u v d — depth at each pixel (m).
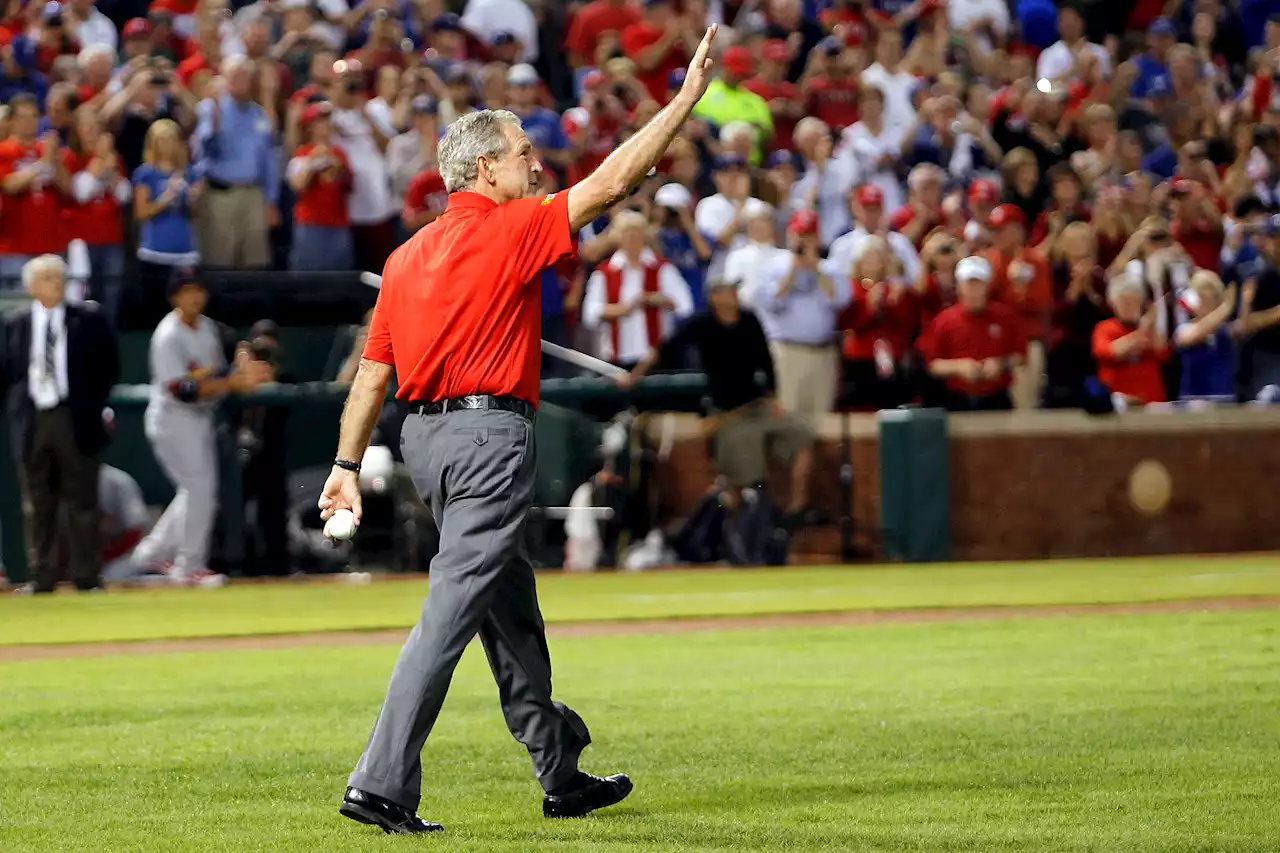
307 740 21.94
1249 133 67.06
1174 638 31.84
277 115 59.47
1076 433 53.91
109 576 50.41
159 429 48.53
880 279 54.25
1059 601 39.69
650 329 53.88
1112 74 72.31
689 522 52.09
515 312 15.87
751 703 24.62
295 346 53.72
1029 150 63.53
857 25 69.81
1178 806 16.81
